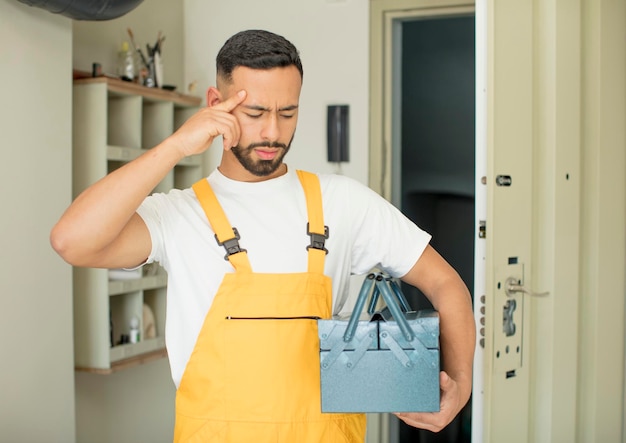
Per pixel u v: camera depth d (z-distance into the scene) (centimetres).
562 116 237
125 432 356
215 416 125
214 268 129
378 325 118
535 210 236
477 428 219
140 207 131
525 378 231
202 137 120
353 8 370
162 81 352
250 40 124
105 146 299
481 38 214
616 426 280
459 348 132
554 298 238
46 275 265
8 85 247
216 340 125
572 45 240
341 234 135
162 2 379
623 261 277
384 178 374
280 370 124
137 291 322
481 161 217
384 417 370
